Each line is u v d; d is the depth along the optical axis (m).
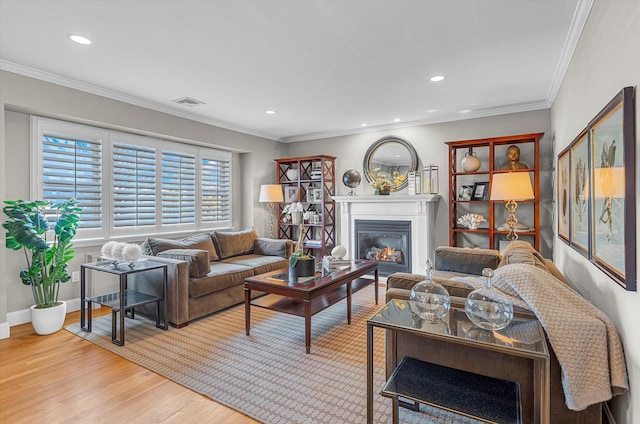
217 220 5.35
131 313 3.41
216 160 5.34
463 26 2.31
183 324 3.15
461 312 1.73
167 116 4.28
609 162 1.58
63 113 3.26
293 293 2.68
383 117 4.73
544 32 2.40
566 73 2.91
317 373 2.29
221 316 3.48
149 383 2.18
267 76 3.20
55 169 3.46
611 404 1.70
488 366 1.66
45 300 3.07
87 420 1.82
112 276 3.93
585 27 2.16
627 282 1.36
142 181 4.28
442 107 4.27
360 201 5.24
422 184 4.82
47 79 3.12
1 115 2.84
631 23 1.37
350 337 2.92
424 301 1.66
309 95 3.76
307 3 2.03
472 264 3.32
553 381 1.50
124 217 4.08
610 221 1.57
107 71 3.06
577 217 2.37
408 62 2.90
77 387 2.13
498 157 4.42
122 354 2.59
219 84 3.41
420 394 1.51
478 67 3.01
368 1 2.02
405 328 1.53
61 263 3.15
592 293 2.08
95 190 3.79
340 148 5.71
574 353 1.44
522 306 1.62
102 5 2.04
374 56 2.78
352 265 3.55
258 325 3.21
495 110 4.34
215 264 4.05
